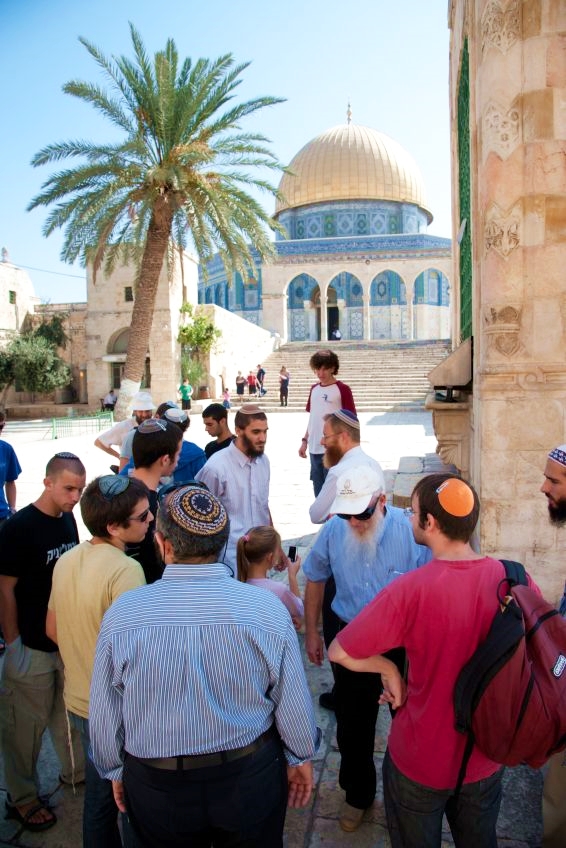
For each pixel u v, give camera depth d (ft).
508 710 6.16
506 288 15.56
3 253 103.50
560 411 15.46
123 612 6.43
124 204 59.57
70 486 10.11
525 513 15.71
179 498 6.72
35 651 9.92
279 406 94.12
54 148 57.26
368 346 124.47
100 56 55.11
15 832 9.92
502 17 15.33
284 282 142.41
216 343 98.12
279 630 6.56
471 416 20.30
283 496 34.50
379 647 6.86
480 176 16.79
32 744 9.94
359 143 160.56
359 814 9.66
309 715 6.73
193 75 59.41
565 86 15.23
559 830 8.33
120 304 99.45
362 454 10.94
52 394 106.42
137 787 6.29
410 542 9.91
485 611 6.62
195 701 6.11
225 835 6.46
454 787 6.77
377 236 144.05
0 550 9.89
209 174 62.59
